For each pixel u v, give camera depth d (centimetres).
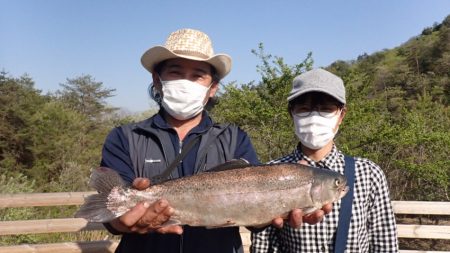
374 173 126
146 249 113
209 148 120
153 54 122
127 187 109
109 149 120
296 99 130
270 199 114
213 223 112
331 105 127
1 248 208
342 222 121
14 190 494
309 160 132
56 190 862
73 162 1032
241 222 113
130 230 104
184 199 110
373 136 428
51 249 213
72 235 311
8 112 1137
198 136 121
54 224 216
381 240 125
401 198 449
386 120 478
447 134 446
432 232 225
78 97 2030
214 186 112
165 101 123
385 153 452
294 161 136
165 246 113
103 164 120
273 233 132
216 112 467
